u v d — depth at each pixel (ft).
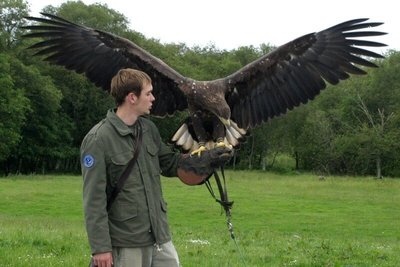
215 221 92.27
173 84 22.25
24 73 204.85
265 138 244.42
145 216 17.93
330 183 170.71
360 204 119.24
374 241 67.62
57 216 94.73
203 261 38.22
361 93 236.63
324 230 84.64
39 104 212.43
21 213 97.60
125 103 18.06
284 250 44.96
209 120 21.71
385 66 232.94
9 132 193.26
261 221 93.25
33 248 39.81
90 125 234.38
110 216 17.88
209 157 19.33
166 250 18.45
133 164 17.87
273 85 22.84
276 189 149.28
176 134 21.75
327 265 39.24
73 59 22.24
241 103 22.77
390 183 171.42
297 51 22.80
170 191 136.46
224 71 248.93
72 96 226.58
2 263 34.14
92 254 17.35
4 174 220.23
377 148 211.20
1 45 211.41
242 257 36.70
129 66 22.17
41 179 180.65
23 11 213.05
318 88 22.90
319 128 231.71
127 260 17.76
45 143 222.89
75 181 173.06
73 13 228.22
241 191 142.10
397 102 233.55
